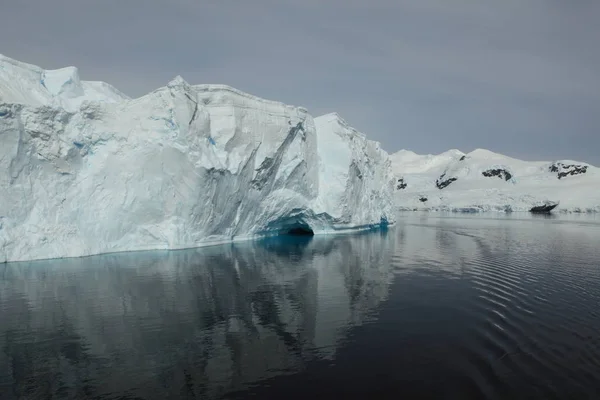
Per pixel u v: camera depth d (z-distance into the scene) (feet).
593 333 38.22
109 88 94.48
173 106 77.71
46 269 61.62
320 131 128.47
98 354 32.65
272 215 107.14
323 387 27.73
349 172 122.72
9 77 69.62
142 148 77.10
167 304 46.37
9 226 65.36
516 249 97.35
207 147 83.15
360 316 43.27
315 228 128.16
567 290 54.95
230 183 87.66
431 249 96.68
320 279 61.05
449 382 28.48
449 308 46.21
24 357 31.99
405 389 27.53
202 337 36.55
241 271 65.16
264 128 96.43
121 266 65.31
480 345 35.22
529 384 28.25
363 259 80.23
